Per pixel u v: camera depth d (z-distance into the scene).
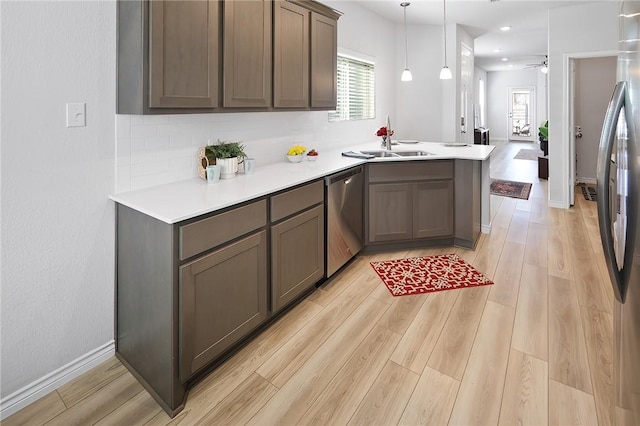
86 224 1.89
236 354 2.05
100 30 1.87
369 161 3.30
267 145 3.13
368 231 3.43
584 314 2.38
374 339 2.17
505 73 14.55
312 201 2.57
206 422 1.60
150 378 1.80
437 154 3.66
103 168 1.95
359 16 4.50
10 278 1.64
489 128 15.16
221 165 2.43
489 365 1.92
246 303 2.03
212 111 2.17
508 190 6.12
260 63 2.45
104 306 2.00
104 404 1.72
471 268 3.14
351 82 4.50
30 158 1.66
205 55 2.06
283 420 1.61
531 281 2.87
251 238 2.02
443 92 5.52
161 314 1.69
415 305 2.55
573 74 4.90
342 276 3.03
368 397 1.72
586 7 4.55
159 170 2.25
